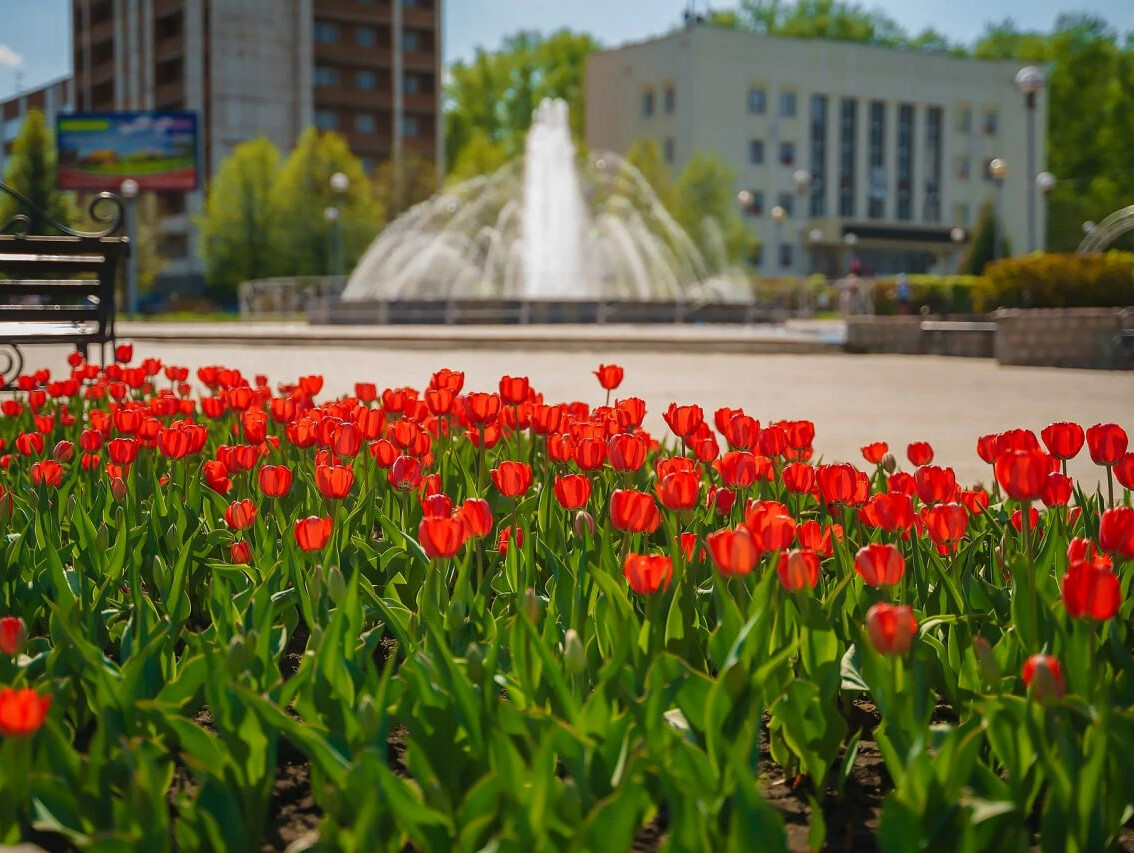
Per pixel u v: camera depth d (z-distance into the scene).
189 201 71.31
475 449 4.05
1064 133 82.69
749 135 73.44
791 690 1.96
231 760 1.77
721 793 1.66
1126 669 2.06
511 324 30.69
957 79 79.44
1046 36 89.75
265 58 71.31
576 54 87.25
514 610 2.51
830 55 75.31
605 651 2.22
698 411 3.25
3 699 1.49
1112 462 2.58
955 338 19.70
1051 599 2.54
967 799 1.71
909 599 2.53
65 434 4.91
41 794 1.65
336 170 61.53
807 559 1.96
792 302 48.28
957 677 2.27
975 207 80.56
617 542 2.95
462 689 1.80
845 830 1.95
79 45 81.75
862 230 74.56
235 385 5.14
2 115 95.31
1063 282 21.83
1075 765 1.65
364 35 75.69
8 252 6.28
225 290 61.53
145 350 21.14
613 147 76.31
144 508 3.55
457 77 87.75
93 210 6.68
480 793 1.57
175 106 71.69
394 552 2.96
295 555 2.70
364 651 2.24
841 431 8.14
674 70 72.50
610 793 1.72
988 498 3.31
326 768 1.69
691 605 2.23
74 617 2.26
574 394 11.44
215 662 1.92
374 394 4.62
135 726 1.90
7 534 3.13
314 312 33.47
